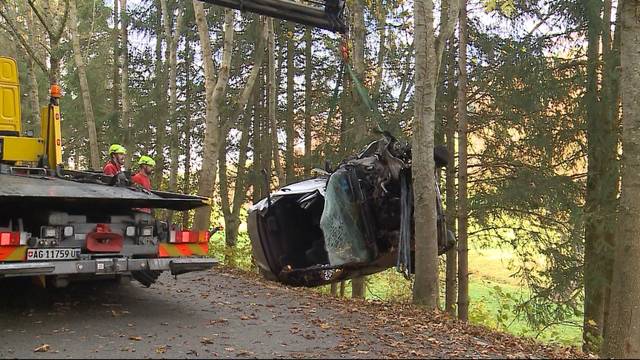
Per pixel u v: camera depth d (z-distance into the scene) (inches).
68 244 272.8
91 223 279.7
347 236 381.4
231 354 227.3
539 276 575.8
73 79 1165.1
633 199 252.1
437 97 642.8
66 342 235.9
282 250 450.9
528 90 542.0
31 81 780.6
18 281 327.0
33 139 340.8
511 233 635.5
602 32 519.2
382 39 776.9
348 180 386.6
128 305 314.5
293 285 448.5
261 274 462.0
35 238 263.0
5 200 256.7
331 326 280.7
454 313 655.8
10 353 218.1
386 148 383.9
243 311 310.8
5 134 340.8
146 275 333.4
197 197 307.0
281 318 296.4
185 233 307.6
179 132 914.1
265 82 913.5
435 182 383.9
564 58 548.4
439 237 394.0
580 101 522.3
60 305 305.6
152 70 1137.4
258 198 885.2
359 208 384.8
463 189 586.6
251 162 995.3
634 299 248.1
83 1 1049.5
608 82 496.4
